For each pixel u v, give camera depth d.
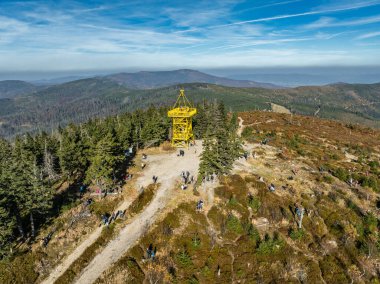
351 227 48.41
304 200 54.16
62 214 46.25
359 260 42.56
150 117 95.56
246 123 124.25
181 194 51.53
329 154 86.62
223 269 38.72
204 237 43.03
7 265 35.50
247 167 66.56
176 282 35.28
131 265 35.75
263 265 39.94
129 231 42.12
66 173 62.56
